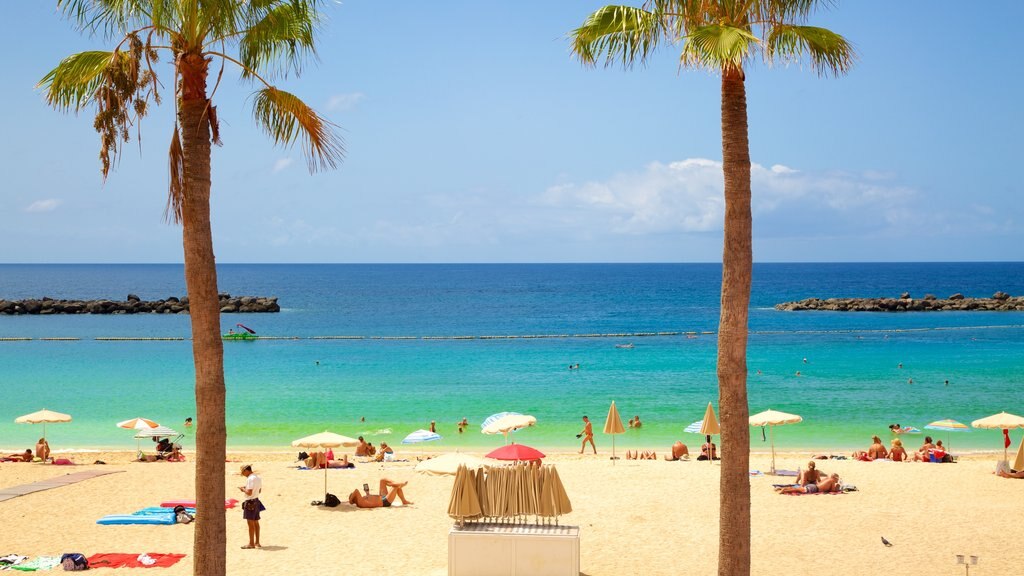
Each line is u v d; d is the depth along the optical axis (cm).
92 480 2553
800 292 18712
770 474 2617
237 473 2742
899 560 1722
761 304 14725
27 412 4266
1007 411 4169
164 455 3077
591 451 3409
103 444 3547
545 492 1512
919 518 2045
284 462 3023
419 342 8281
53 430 3834
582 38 1286
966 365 5897
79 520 2064
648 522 2052
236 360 6638
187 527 2008
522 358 6706
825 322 10294
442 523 2081
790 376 5409
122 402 4566
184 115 1185
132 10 1188
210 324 1212
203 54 1201
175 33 1180
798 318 10994
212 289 1212
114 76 1090
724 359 1222
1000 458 3108
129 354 7031
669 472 2653
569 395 4762
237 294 19225
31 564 1684
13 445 3506
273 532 2005
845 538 1886
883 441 3544
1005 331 8812
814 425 3859
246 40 1327
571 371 5825
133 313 12294
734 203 1210
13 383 5284
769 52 1291
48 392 4916
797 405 4350
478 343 8144
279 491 2453
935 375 5409
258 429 3853
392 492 2292
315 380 5416
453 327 10225
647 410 4278
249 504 1869
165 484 2495
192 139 1186
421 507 2262
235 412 4272
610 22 1260
